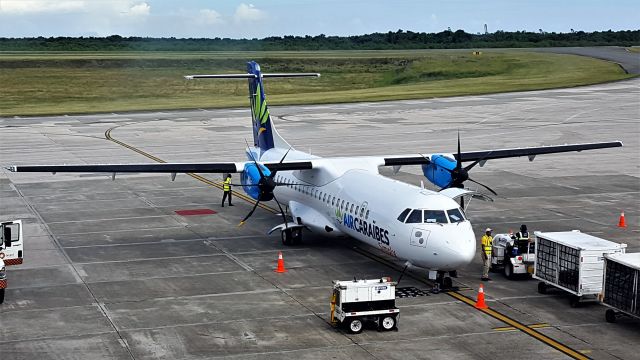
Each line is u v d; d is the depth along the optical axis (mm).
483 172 45781
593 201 36531
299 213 28938
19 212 34781
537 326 19047
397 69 151375
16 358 16875
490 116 74812
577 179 43031
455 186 28391
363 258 26281
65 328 18938
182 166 27797
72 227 31578
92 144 58938
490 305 20781
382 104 90688
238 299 21438
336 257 26438
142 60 165375
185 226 31859
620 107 79125
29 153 54125
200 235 30156
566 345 17656
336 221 26703
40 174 46156
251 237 29797
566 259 20734
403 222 21922
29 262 25734
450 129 65500
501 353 17141
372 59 165250
